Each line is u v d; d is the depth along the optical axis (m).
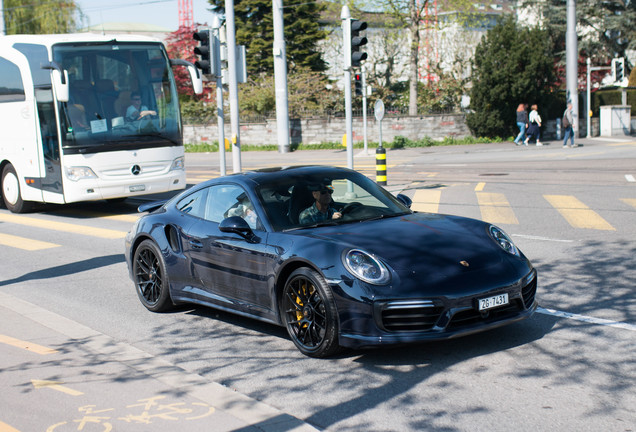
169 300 6.79
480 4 35.53
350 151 13.66
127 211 15.27
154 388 4.57
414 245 5.13
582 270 7.52
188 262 6.38
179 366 5.19
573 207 12.15
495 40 29.36
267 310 5.57
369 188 6.38
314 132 33.09
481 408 4.09
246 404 4.24
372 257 4.93
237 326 6.22
